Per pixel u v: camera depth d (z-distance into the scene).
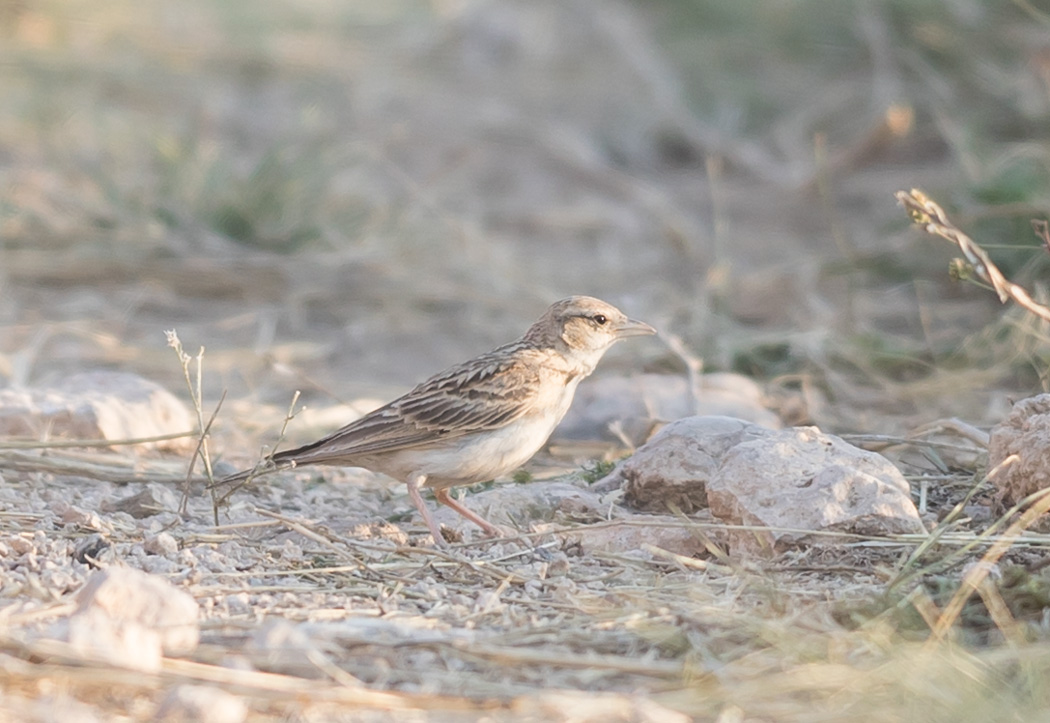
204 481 13.39
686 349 18.62
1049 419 11.19
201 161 26.09
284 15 39.66
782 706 8.23
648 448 12.50
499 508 12.50
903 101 29.72
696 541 11.38
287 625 8.81
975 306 20.53
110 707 8.00
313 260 23.03
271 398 17.75
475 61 37.78
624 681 8.64
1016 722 7.85
